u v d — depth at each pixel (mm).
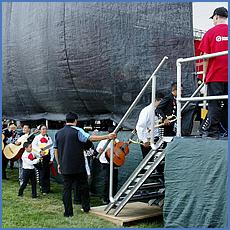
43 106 10695
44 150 8914
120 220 6320
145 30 7480
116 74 7785
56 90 9406
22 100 11617
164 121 6355
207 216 4777
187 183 5031
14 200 8352
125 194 6590
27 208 7590
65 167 6773
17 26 10695
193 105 6848
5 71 11672
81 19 8141
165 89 7383
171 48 7387
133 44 7562
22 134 11742
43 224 6379
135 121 7730
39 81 10039
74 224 6355
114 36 7719
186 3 7406
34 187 8641
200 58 5109
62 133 6887
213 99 5059
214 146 4805
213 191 4754
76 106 9172
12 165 13359
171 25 7375
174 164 5188
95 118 8961
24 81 10992
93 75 8172
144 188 6438
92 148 8688
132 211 6922
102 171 8773
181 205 5074
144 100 7637
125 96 7871
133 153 7973
